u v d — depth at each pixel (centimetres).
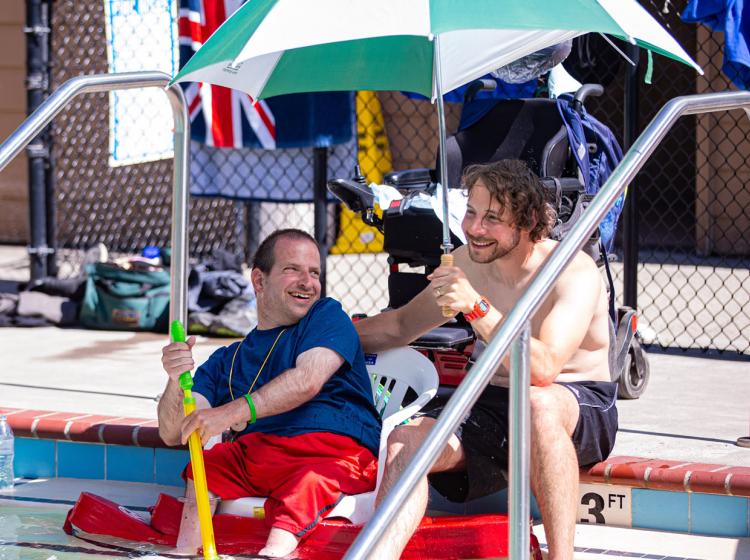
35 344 986
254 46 466
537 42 578
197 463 516
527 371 389
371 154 1452
